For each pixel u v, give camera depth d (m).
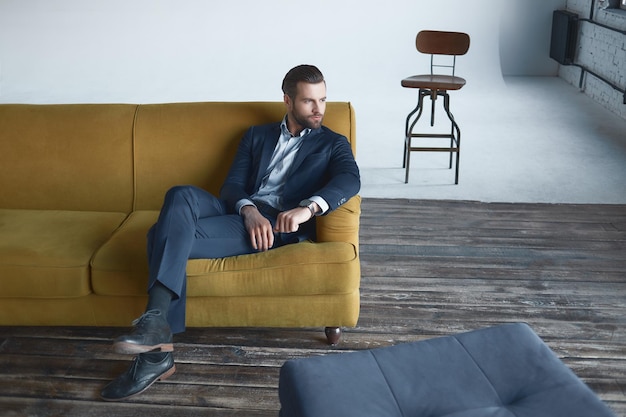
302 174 2.52
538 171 4.40
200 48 7.38
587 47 6.54
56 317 2.42
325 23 7.19
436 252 3.21
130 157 2.82
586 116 5.77
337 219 2.40
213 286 2.29
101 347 2.46
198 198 2.41
